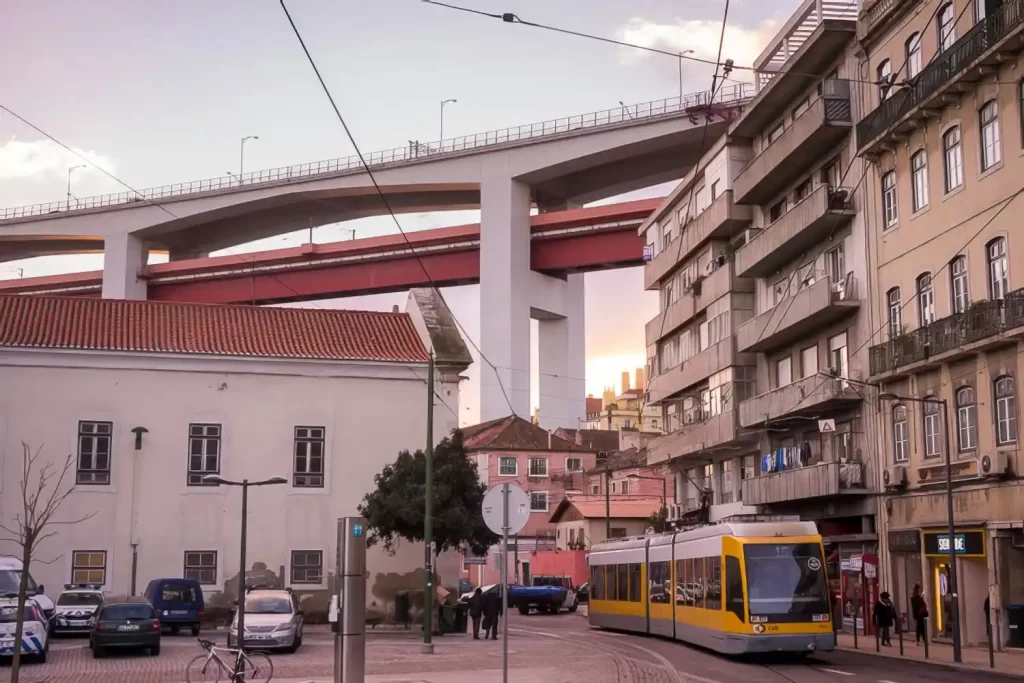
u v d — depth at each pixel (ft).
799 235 135.95
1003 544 98.17
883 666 82.28
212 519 131.64
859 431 127.95
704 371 167.43
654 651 95.96
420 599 133.80
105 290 338.34
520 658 89.15
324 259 309.42
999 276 100.63
